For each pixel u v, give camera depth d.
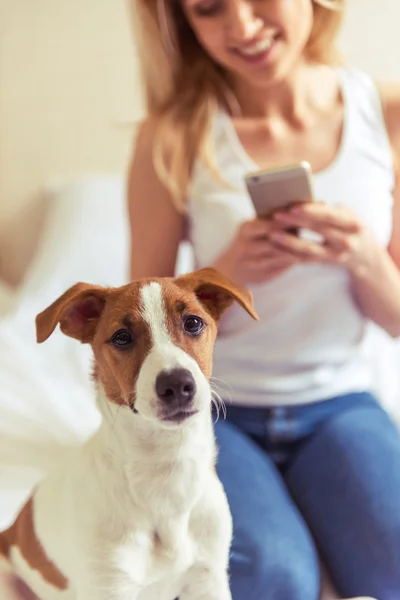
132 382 1.10
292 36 1.61
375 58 2.60
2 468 1.65
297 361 1.59
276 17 1.57
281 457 1.60
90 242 2.56
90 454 1.21
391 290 1.58
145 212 1.80
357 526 1.38
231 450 1.51
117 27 2.79
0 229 3.06
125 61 2.82
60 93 2.88
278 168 1.38
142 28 1.78
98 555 1.14
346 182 1.62
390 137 1.73
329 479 1.47
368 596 1.33
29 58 2.84
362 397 1.66
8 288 2.98
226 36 1.60
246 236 1.50
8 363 2.05
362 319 1.69
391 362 2.08
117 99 2.88
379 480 1.43
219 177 1.64
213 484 1.24
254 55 1.61
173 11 1.76
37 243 3.04
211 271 1.23
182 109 1.78
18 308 2.37
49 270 2.51
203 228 1.67
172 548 1.18
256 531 1.34
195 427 1.15
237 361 1.62
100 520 1.15
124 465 1.16
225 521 1.22
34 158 2.97
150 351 1.09
